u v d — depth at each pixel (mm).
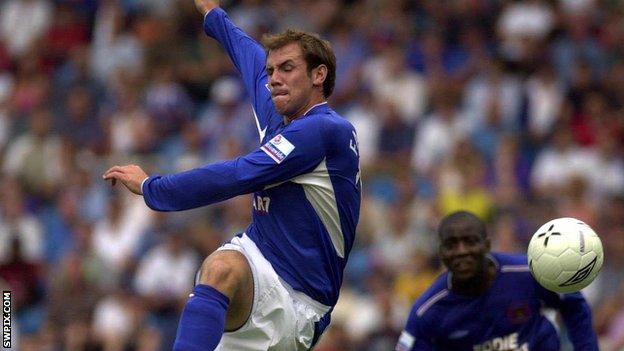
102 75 75688
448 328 32062
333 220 27125
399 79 66812
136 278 57469
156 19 77375
